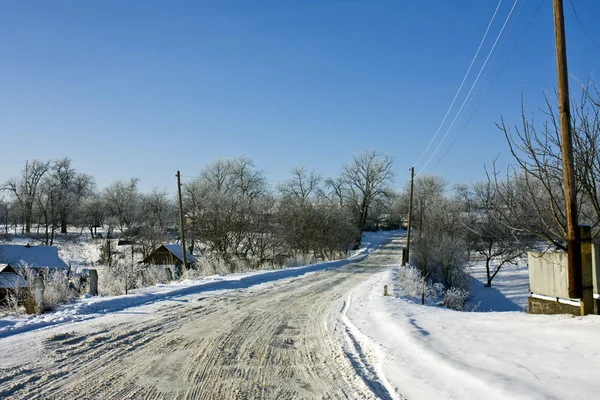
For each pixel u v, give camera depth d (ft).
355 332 34.24
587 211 38.22
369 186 242.78
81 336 29.07
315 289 66.13
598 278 28.81
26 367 22.08
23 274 45.11
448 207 140.56
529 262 36.76
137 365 23.20
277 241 157.48
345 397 19.42
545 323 28.94
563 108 27.76
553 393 16.80
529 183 33.58
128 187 262.88
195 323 35.24
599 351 21.12
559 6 27.81
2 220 251.19
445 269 111.24
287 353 27.07
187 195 212.23
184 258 111.75
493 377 19.27
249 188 240.53
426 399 18.90
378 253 206.59
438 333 30.42
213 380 21.22
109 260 152.25
